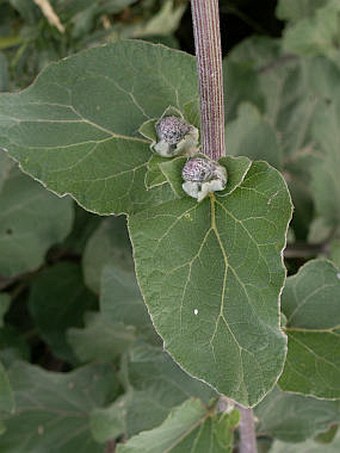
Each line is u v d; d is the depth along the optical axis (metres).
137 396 0.46
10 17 0.62
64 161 0.37
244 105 0.58
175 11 0.63
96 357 0.59
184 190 0.35
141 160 0.38
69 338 0.59
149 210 0.35
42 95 0.38
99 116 0.38
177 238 0.35
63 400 0.59
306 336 0.40
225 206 0.35
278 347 0.33
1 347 0.62
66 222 0.59
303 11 0.66
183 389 0.46
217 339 0.34
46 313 0.64
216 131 0.35
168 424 0.40
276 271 0.33
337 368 0.39
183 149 0.36
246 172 0.34
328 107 0.65
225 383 0.34
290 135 0.67
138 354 0.46
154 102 0.38
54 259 0.66
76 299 0.64
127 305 0.47
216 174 0.34
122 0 0.57
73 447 0.59
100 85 0.38
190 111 0.38
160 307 0.34
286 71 0.67
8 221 0.58
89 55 0.38
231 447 0.40
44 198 0.58
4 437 0.58
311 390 0.39
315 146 0.66
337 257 0.57
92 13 0.58
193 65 0.39
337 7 0.65
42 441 0.58
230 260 0.34
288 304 0.41
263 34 0.70
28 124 0.37
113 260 0.60
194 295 0.34
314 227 0.62
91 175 0.37
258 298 0.33
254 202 0.34
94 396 0.59
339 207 0.62
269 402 0.45
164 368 0.46
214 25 0.33
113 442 0.59
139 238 0.35
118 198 0.37
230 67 0.62
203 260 0.34
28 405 0.59
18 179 0.57
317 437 0.49
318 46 0.65
